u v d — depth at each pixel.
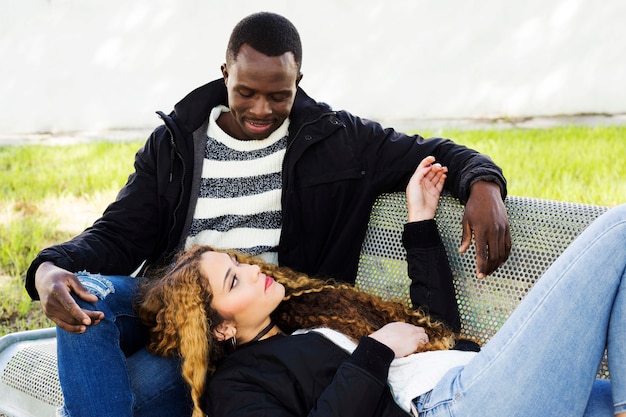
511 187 5.30
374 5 8.71
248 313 2.37
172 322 2.38
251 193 2.70
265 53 2.51
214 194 2.70
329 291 2.54
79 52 8.94
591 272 1.98
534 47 8.34
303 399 2.23
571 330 1.99
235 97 2.58
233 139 2.71
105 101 8.99
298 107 2.71
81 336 2.25
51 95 8.96
